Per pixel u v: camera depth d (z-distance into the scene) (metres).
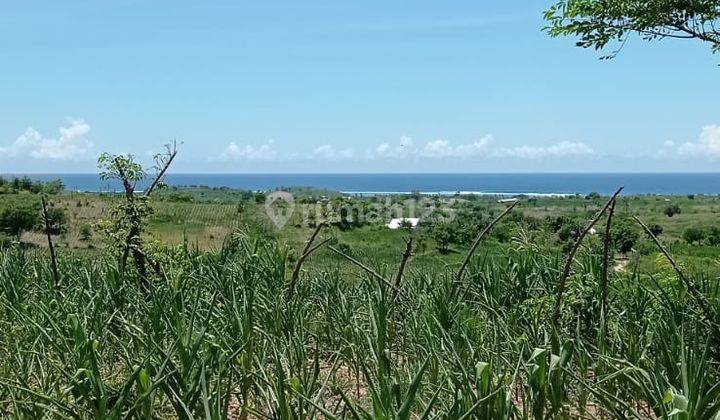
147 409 4.30
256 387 5.51
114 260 9.16
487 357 5.63
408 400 3.65
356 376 5.92
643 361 5.23
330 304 7.93
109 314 7.06
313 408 4.56
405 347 6.71
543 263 8.11
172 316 6.02
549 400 4.82
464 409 4.05
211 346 4.62
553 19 9.92
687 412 3.95
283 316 6.64
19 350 5.86
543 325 6.18
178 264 8.89
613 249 8.64
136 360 5.34
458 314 6.49
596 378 5.50
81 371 4.21
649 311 6.75
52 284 8.33
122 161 9.02
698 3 8.91
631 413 4.42
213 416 3.94
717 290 6.84
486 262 8.78
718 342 5.60
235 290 7.17
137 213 9.01
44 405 4.21
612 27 9.55
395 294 7.57
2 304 7.64
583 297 6.63
